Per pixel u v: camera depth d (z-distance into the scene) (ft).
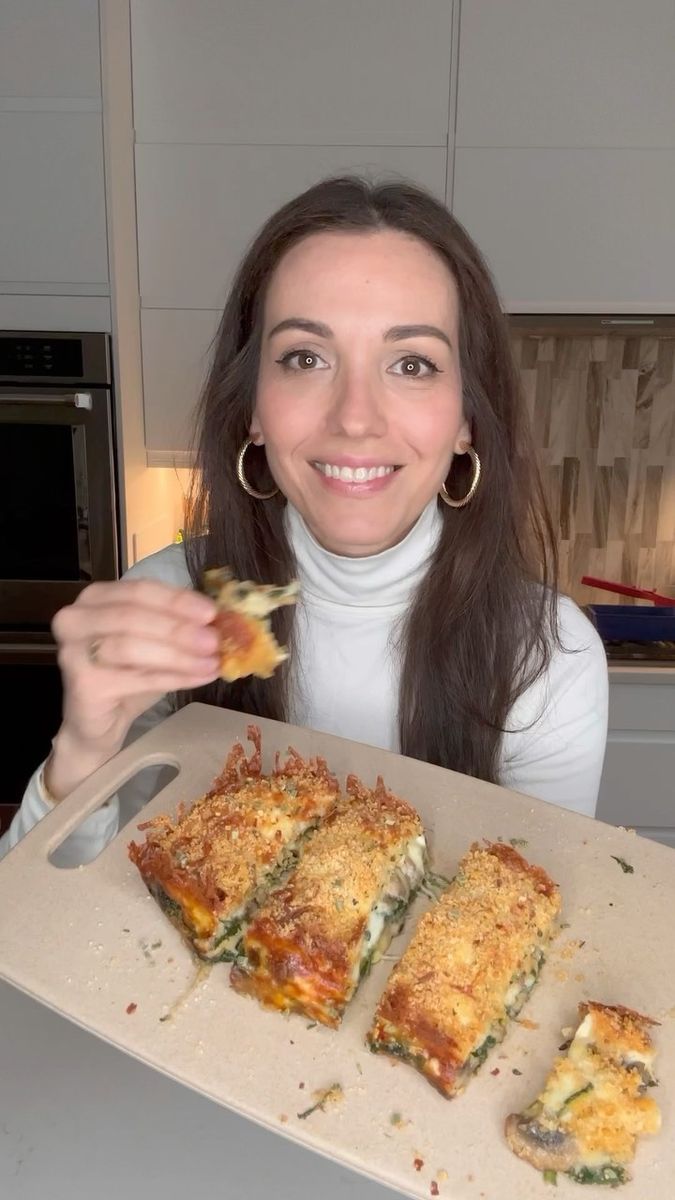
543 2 6.04
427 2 6.08
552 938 2.29
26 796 2.93
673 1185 1.77
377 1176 1.79
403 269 2.76
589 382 7.54
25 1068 2.37
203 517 3.89
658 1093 1.93
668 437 7.66
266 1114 1.89
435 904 2.30
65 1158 2.15
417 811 2.68
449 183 6.47
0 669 7.08
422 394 2.86
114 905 2.33
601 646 3.86
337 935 2.13
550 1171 1.79
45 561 6.90
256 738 2.83
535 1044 2.06
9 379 6.51
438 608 3.44
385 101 6.31
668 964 2.23
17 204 6.21
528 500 3.61
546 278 6.64
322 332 2.75
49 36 5.89
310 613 3.58
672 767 6.88
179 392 7.06
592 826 2.63
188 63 6.30
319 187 3.01
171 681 2.42
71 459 6.64
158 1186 2.10
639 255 6.55
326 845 2.39
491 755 3.54
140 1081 2.35
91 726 2.62
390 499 3.01
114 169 6.17
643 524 7.93
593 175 6.38
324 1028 2.08
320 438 2.86
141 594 2.40
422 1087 1.96
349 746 2.94
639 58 6.12
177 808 2.61
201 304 6.84
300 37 6.21
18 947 2.20
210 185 6.56
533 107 6.27
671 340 7.35
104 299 6.40
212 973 2.18
